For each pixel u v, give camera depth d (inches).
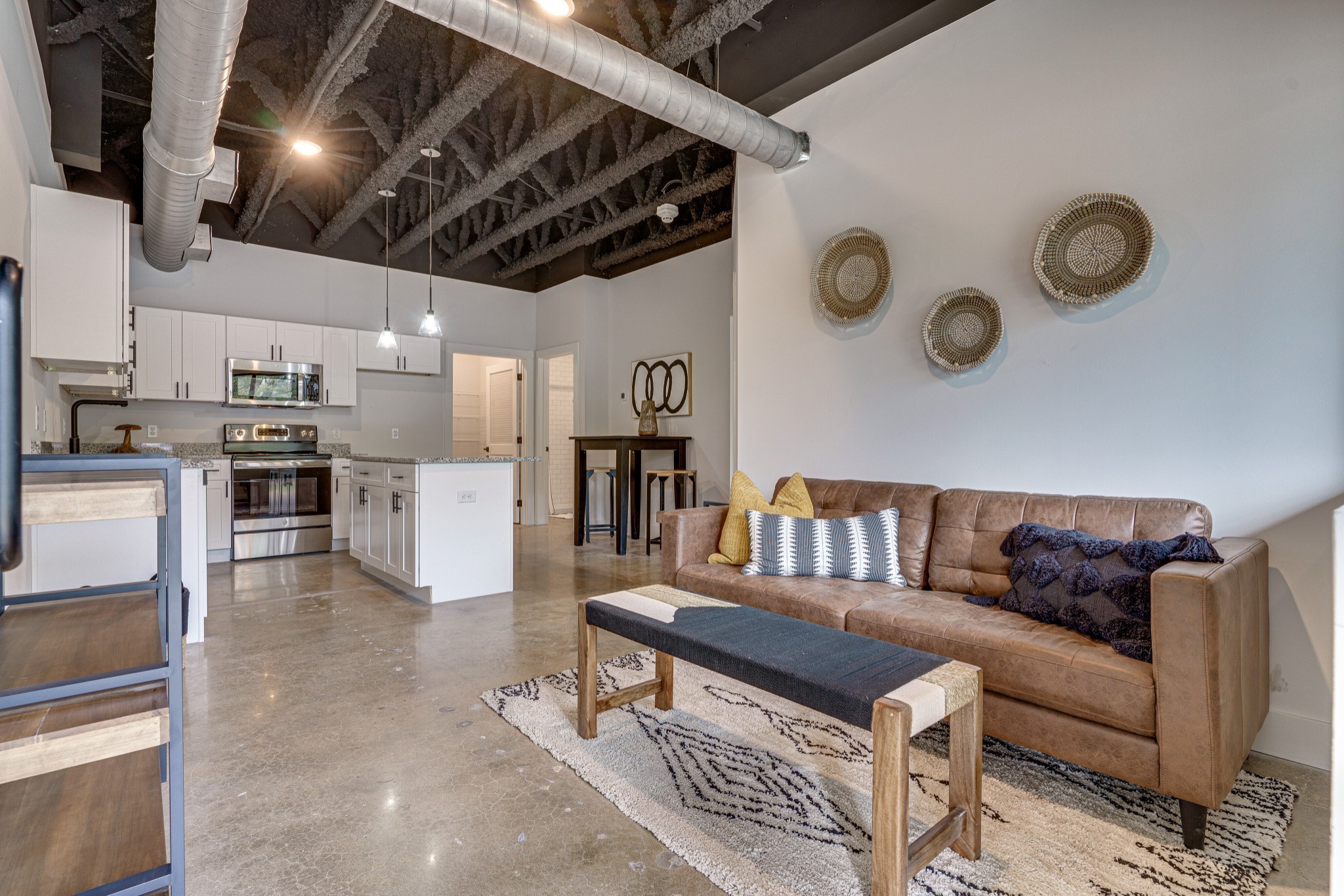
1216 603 59.3
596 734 83.3
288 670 106.1
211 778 72.7
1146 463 91.4
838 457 130.7
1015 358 105.0
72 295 116.7
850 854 60.2
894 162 121.5
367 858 59.2
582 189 178.1
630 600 83.4
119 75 150.3
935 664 60.9
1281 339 80.7
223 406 213.3
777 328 142.4
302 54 135.0
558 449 316.5
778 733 85.3
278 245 224.2
